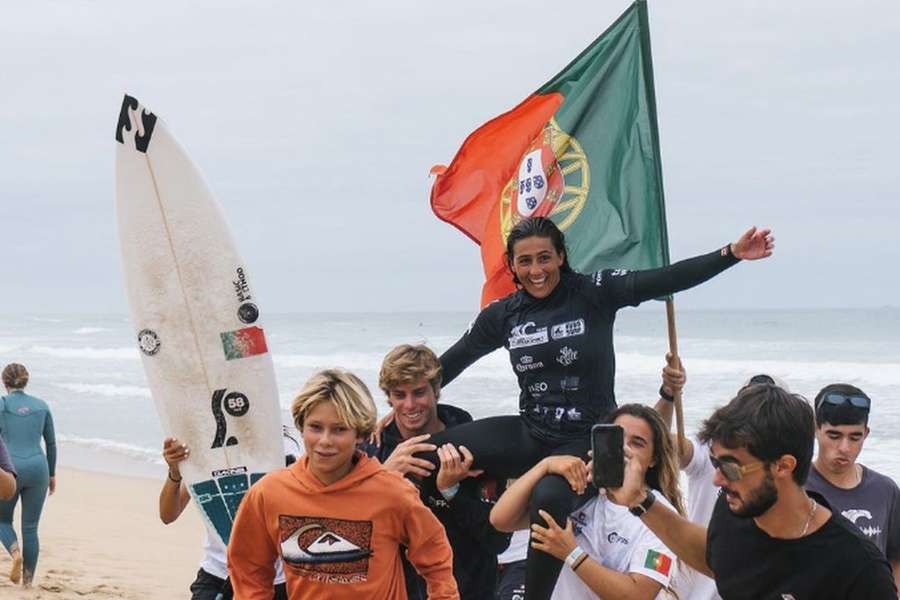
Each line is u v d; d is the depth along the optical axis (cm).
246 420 899
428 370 764
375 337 10219
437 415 797
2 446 923
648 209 923
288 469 623
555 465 689
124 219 927
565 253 779
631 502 579
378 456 804
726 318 14412
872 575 485
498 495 796
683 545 579
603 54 950
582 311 757
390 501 606
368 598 605
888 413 3341
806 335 8925
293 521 607
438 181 1022
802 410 488
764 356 6003
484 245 999
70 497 2456
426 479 757
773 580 506
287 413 3556
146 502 2397
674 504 721
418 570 630
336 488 603
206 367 908
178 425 900
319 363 6384
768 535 506
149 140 926
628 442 703
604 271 767
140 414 3950
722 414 495
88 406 4225
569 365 752
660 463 716
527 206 967
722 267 724
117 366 6650
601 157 943
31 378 5569
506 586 824
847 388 741
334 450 592
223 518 874
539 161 966
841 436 732
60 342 10875
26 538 1526
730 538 525
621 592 651
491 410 3556
